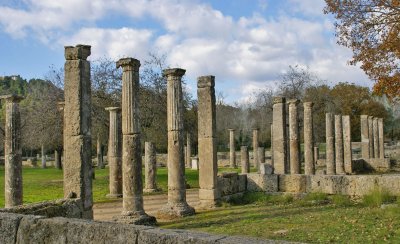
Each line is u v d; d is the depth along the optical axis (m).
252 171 33.25
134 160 12.84
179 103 14.70
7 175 15.24
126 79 13.06
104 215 14.78
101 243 5.77
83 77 11.48
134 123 12.96
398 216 10.91
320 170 29.64
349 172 28.77
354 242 8.49
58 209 9.99
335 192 16.30
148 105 28.44
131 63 13.02
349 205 14.52
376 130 36.34
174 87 14.71
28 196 20.52
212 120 15.88
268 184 17.59
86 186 11.29
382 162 31.20
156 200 18.91
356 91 58.25
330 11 17.00
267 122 57.34
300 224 10.81
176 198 14.13
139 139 13.06
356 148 48.22
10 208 8.97
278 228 10.45
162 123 29.52
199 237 5.08
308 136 23.66
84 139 11.32
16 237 6.58
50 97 30.50
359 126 56.56
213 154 15.77
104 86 28.08
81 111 11.32
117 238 5.66
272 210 13.91
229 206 15.73
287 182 17.30
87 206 11.25
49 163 54.81
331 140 27.09
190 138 42.19
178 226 11.83
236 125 69.88
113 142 20.77
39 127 31.62
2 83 112.19
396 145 53.28
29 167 48.84
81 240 5.97
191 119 35.78
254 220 11.94
